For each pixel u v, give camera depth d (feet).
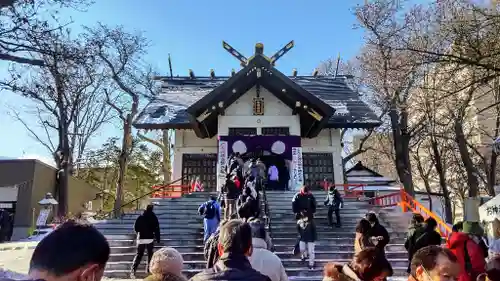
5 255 51.21
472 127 84.48
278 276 14.26
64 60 35.27
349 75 102.42
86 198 117.19
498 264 14.82
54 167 98.58
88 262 5.33
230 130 77.41
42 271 5.18
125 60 95.45
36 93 39.06
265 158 79.71
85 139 119.55
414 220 26.89
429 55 36.04
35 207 85.87
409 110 61.16
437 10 48.03
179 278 11.21
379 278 10.48
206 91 93.91
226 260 9.78
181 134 83.20
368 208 56.44
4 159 86.63
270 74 73.92
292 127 77.10
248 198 38.19
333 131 84.53
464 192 107.34
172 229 49.73
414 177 121.49
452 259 10.37
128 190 145.28
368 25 75.00
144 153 141.69
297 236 47.06
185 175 81.35
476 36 34.22
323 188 79.87
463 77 37.04
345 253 41.88
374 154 135.23
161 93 93.71
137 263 37.65
